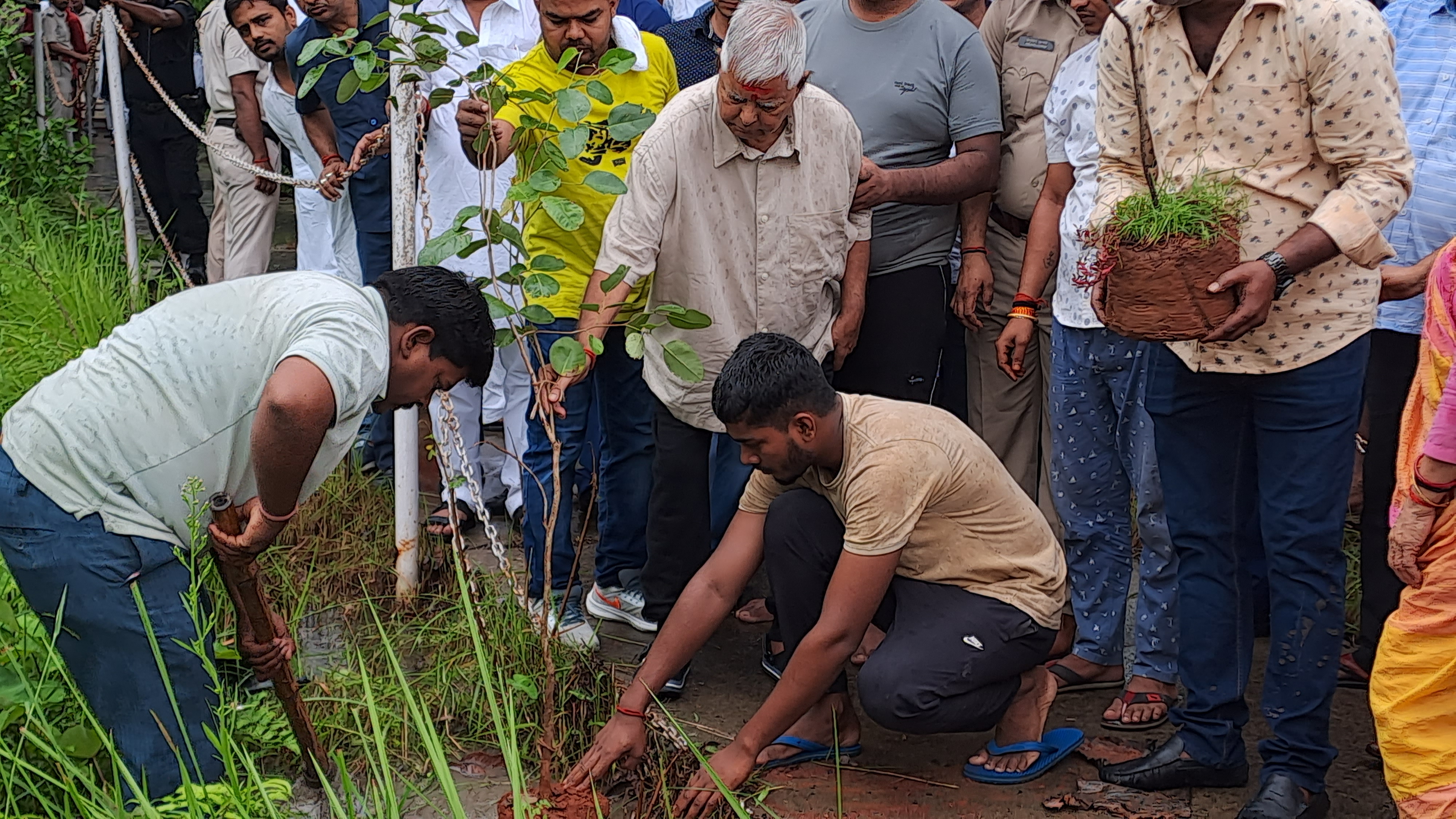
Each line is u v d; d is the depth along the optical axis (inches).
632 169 131.3
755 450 114.4
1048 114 142.6
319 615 154.5
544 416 122.5
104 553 103.7
